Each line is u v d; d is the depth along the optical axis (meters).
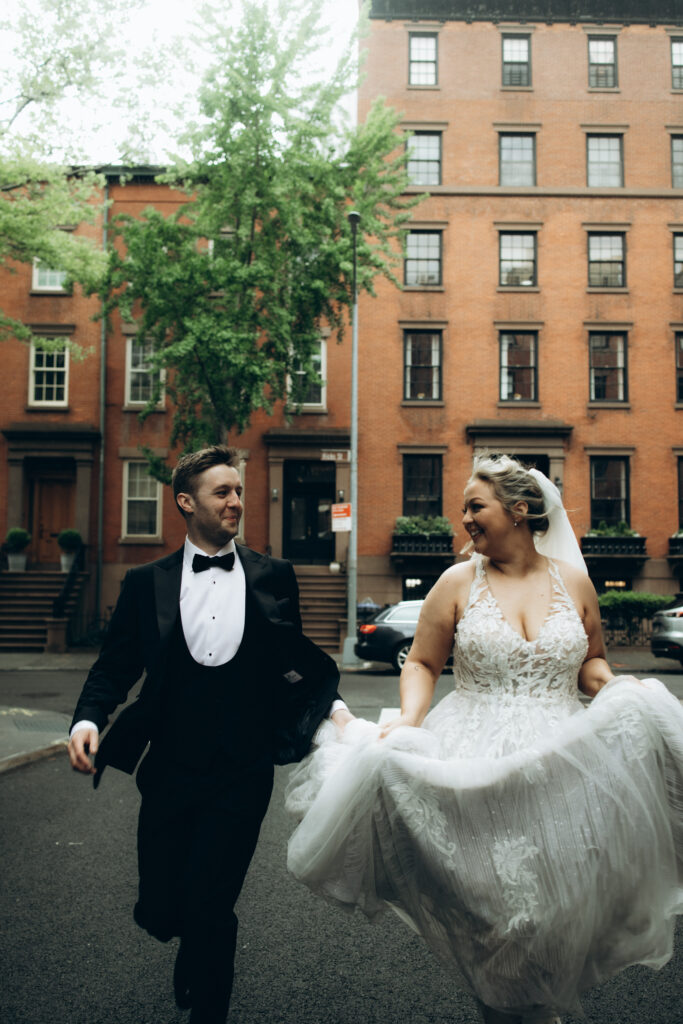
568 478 24.47
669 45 25.89
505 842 2.38
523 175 25.47
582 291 24.95
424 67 25.75
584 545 23.86
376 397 24.55
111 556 23.75
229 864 2.63
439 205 25.09
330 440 24.09
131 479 24.03
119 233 18.53
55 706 12.20
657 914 2.42
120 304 18.50
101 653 2.90
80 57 13.71
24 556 23.00
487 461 2.82
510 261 25.11
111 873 4.85
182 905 2.68
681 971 3.53
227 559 2.90
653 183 25.48
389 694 13.28
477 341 24.77
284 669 2.86
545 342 24.81
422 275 25.05
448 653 2.91
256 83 17.91
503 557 2.78
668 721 2.48
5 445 23.67
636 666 17.64
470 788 2.40
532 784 2.39
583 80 25.70
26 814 6.30
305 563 24.64
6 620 21.25
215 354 17.88
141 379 24.25
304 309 19.36
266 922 4.11
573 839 2.36
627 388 24.78
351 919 4.16
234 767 2.74
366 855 2.54
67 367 24.02
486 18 25.72
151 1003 3.19
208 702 2.77
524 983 2.39
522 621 2.68
